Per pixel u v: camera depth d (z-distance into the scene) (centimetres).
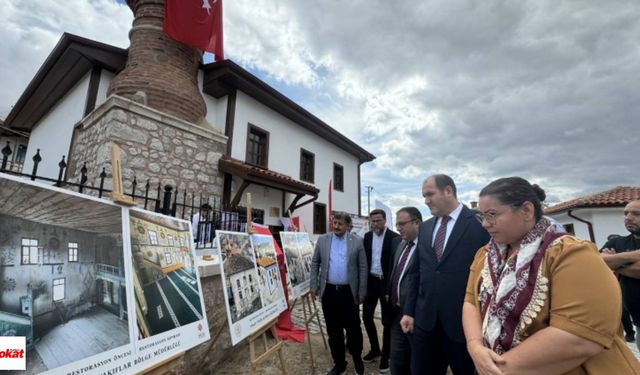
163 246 201
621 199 1069
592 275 106
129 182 584
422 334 227
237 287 263
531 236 128
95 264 151
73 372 126
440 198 237
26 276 121
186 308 201
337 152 1475
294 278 399
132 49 715
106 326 145
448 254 226
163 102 675
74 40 704
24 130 1188
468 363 206
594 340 100
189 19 720
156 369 167
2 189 120
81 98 788
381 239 435
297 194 991
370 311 417
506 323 123
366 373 365
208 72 915
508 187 134
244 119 973
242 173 760
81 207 152
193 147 728
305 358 402
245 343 425
